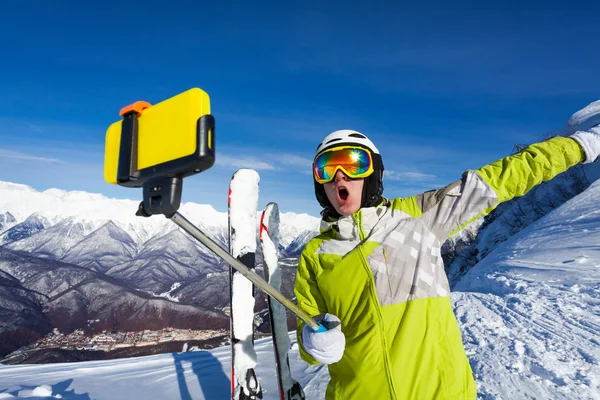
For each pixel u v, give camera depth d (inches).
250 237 101.1
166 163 37.9
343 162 66.4
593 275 313.7
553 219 673.0
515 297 286.5
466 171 65.3
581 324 209.5
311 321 57.9
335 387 63.3
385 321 58.2
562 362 155.4
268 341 220.2
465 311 260.5
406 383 55.5
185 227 41.4
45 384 175.3
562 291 288.8
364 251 62.7
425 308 58.6
